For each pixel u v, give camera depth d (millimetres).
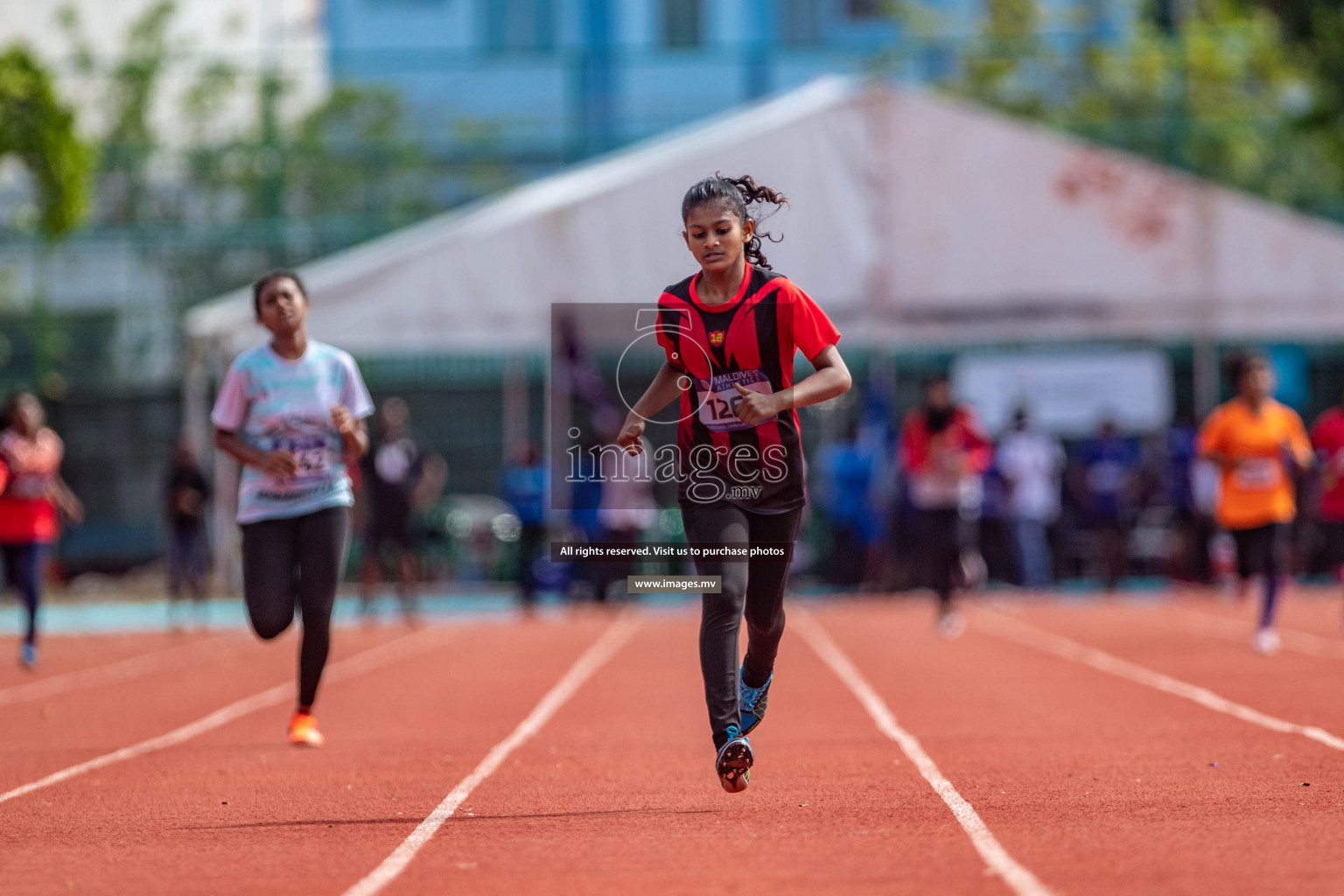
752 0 143750
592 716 32156
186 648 53469
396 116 107000
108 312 91688
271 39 113062
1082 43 130625
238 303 73688
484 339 72125
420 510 66875
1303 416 86125
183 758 27031
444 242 72062
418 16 148500
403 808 21250
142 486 90062
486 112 111562
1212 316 74125
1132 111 123688
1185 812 19375
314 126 104688
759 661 20438
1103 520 71750
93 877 16969
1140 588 78188
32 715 34594
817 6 143625
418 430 90125
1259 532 43562
